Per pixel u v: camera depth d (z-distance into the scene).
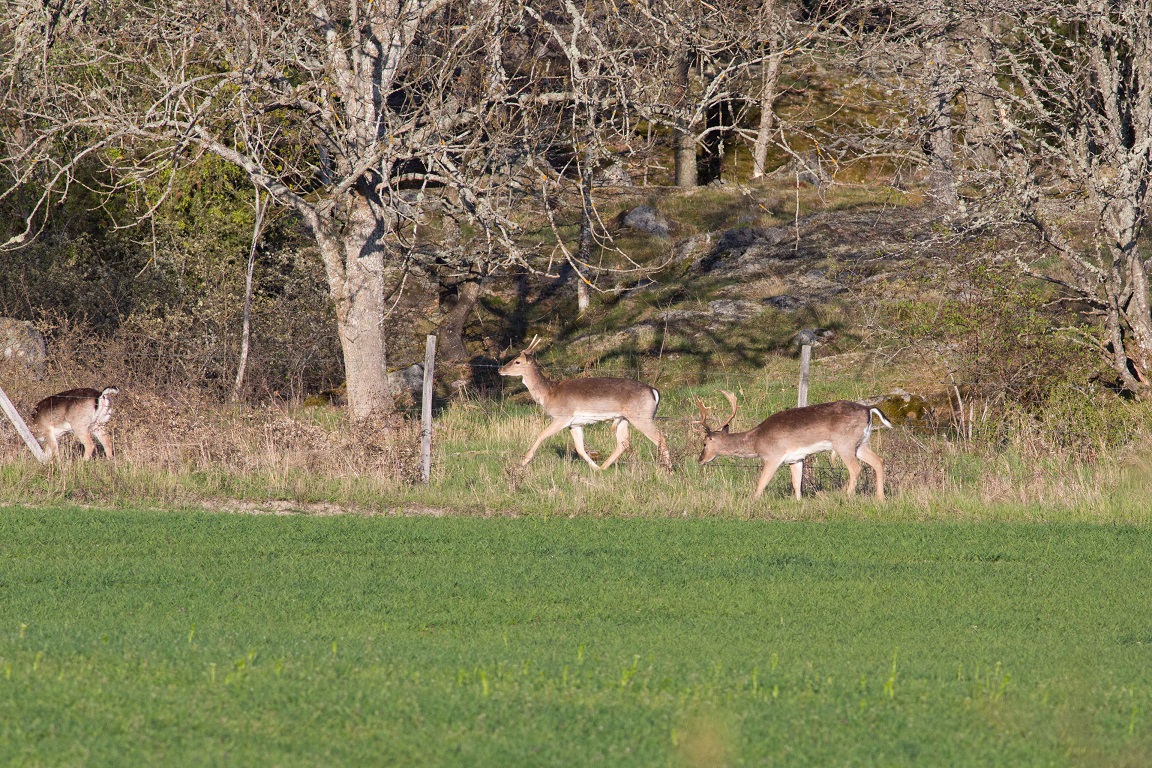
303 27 23.28
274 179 24.28
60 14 23.44
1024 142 27.12
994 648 10.98
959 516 19.06
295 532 16.47
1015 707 8.52
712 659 10.15
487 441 26.25
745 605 12.75
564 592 13.16
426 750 7.20
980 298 26.41
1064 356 25.39
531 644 10.72
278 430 21.67
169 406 22.20
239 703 8.08
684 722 7.83
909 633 11.60
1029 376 25.41
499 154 23.12
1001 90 26.06
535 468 22.33
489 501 19.22
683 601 12.88
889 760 7.27
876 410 19.64
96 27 24.33
